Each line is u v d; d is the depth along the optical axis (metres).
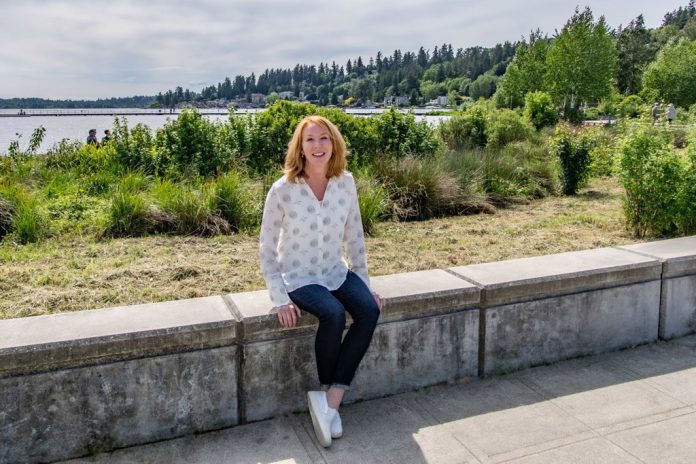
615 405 3.37
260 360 3.14
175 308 3.19
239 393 3.14
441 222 7.56
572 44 43.09
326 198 3.13
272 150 10.20
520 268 4.00
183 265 5.13
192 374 2.99
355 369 3.04
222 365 3.05
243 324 3.04
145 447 2.93
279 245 3.20
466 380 3.71
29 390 2.69
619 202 9.05
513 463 2.80
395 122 11.20
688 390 3.55
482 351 3.71
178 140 9.70
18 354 2.62
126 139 10.11
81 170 10.20
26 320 2.97
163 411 2.96
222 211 6.94
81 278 4.75
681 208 6.12
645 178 6.34
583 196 9.89
